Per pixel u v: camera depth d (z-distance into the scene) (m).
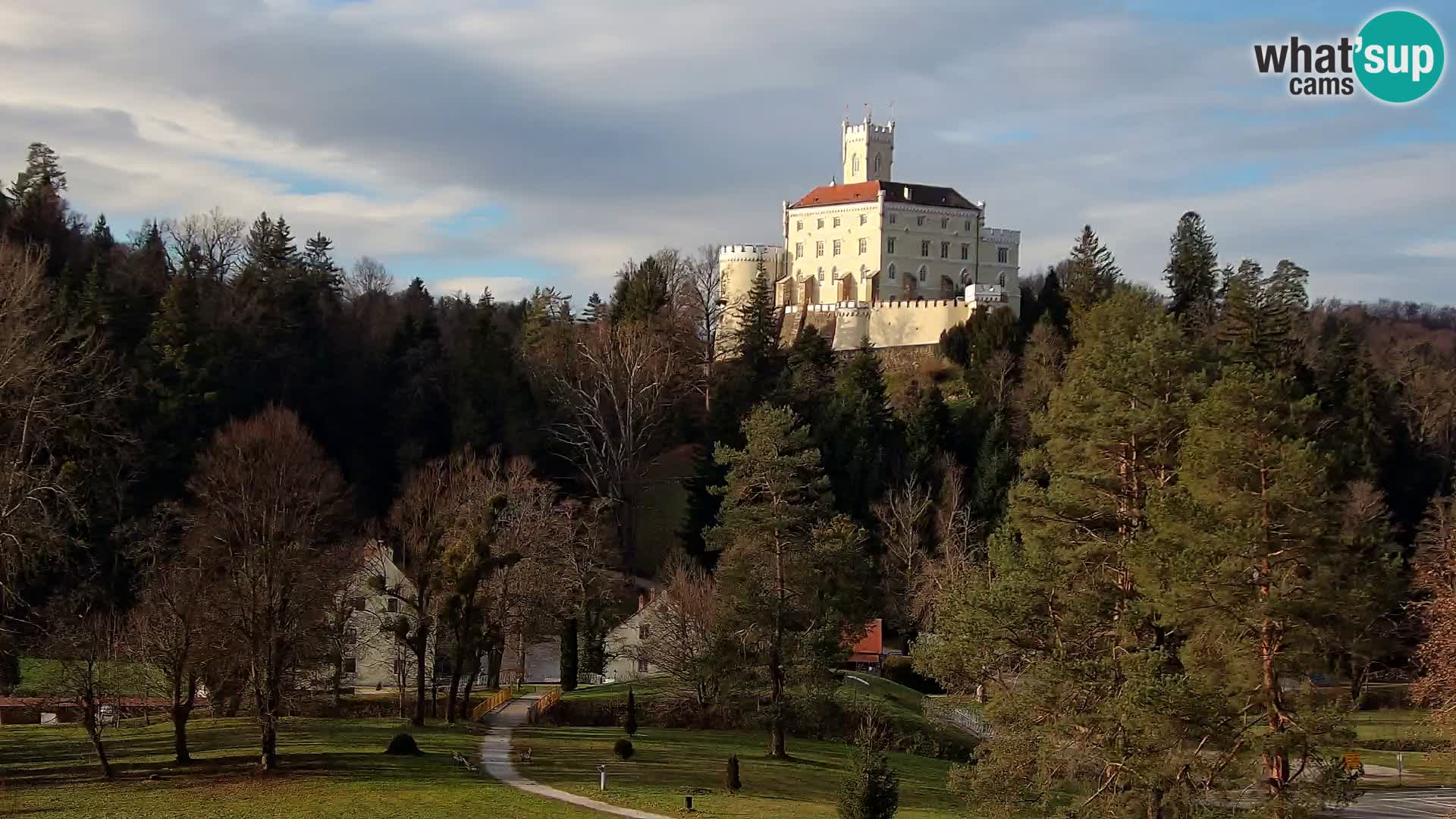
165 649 53.88
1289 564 45.50
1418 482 115.88
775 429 69.25
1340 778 43.62
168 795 46.38
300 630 56.38
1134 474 51.47
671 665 79.69
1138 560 46.16
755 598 67.56
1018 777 48.28
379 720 70.81
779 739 65.94
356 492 114.50
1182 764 43.25
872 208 197.38
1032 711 47.56
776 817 46.19
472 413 118.00
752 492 70.88
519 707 80.12
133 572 82.56
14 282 70.69
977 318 166.38
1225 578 44.12
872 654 100.62
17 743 59.78
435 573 72.38
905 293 197.88
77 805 44.53
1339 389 123.12
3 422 70.75
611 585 97.25
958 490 111.00
